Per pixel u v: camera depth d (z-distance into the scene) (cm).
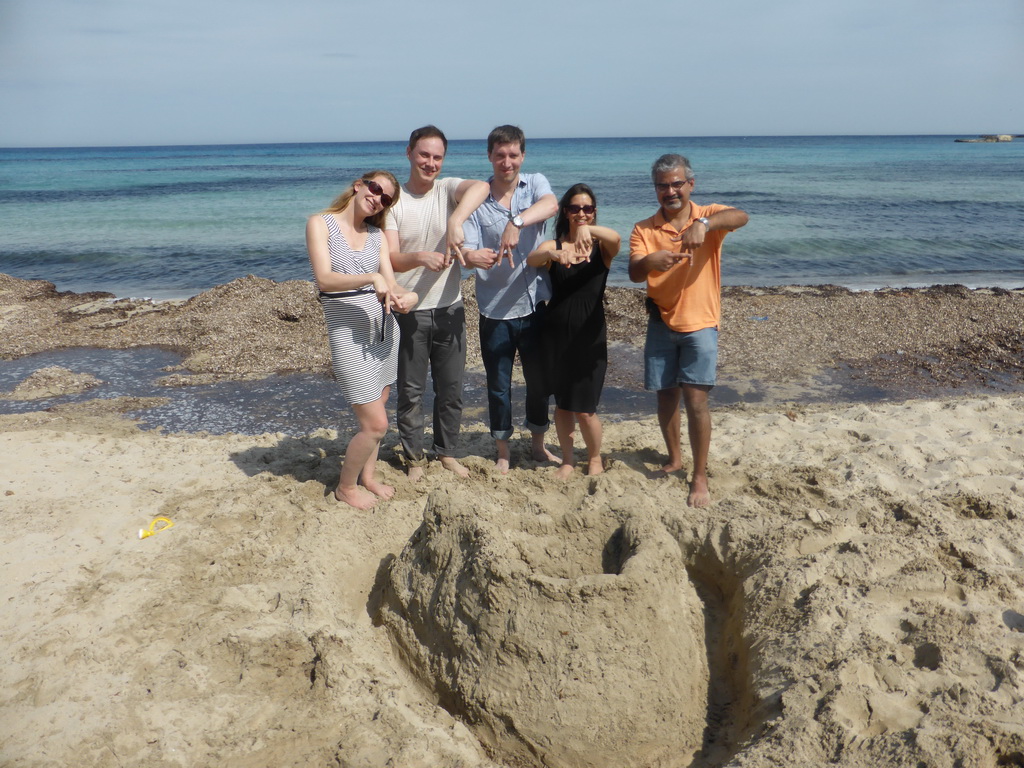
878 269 1603
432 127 430
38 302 1259
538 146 14050
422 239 439
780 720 270
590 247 408
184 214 2772
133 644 319
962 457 517
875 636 309
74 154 14762
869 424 599
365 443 418
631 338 977
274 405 758
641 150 10738
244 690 296
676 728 289
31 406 762
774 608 337
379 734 271
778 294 1196
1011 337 960
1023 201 2905
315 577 363
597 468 487
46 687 290
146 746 265
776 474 484
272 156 11056
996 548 386
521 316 457
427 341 461
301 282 1173
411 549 349
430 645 320
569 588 287
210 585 365
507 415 486
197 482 488
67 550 395
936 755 241
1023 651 298
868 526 409
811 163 6319
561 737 277
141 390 809
